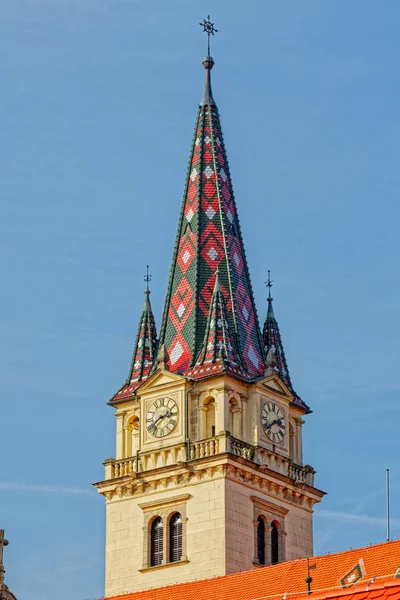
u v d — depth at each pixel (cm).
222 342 18425
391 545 14225
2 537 13775
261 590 14650
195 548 17638
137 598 15688
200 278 18938
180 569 17675
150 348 19000
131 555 18038
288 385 18838
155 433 18262
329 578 14275
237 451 17888
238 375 18238
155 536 18000
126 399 18650
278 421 18425
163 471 18012
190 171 19588
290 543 18112
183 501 17850
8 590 13688
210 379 18125
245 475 17862
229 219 19350
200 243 19125
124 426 18650
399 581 10106
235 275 19050
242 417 18188
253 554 17700
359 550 14325
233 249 19212
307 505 18438
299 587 14312
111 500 18350
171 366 18538
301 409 18812
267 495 18038
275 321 19175
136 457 18262
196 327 18650
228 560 17438
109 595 18012
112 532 18238
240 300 18938
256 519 17838
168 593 15450
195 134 19788
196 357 18438
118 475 18375
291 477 18300
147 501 18088
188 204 19400
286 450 18438
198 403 18162
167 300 19025
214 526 17575
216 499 17650
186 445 18000
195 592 15200
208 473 17775
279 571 14738
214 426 18088
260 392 18338
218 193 19412
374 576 13900
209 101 19938
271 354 18688
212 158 19588
